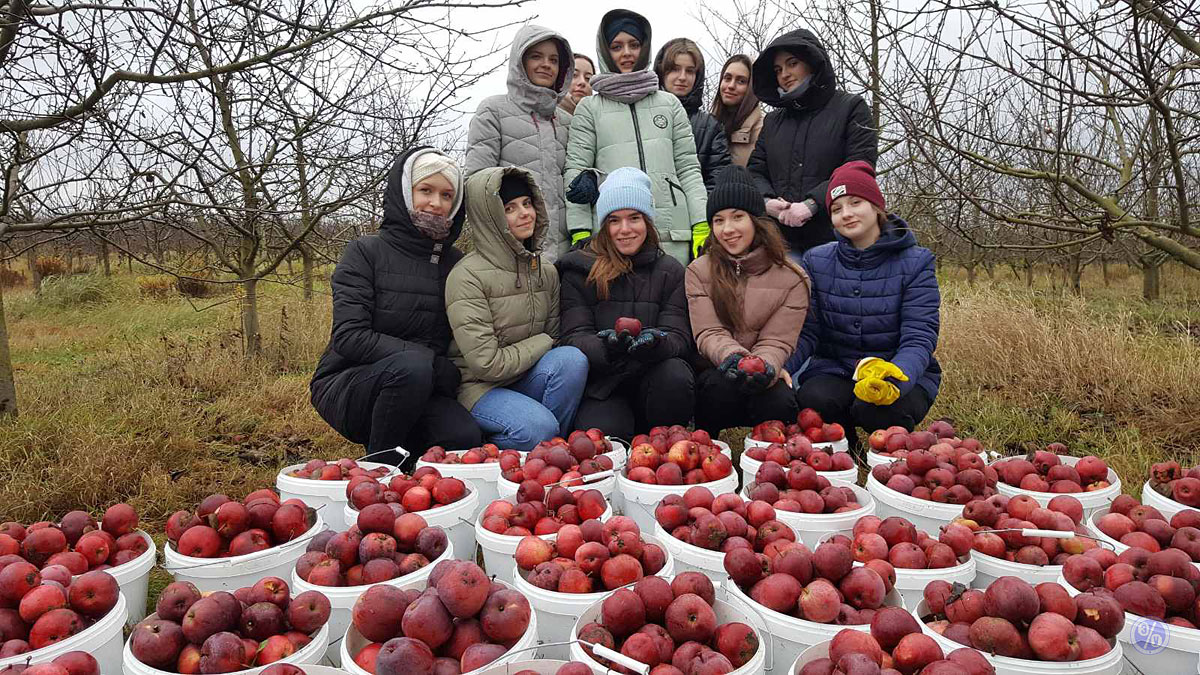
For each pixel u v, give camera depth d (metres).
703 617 1.98
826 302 4.54
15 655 1.98
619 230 4.39
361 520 2.64
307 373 7.89
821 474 3.17
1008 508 2.86
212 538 2.63
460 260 4.36
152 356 8.12
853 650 1.85
